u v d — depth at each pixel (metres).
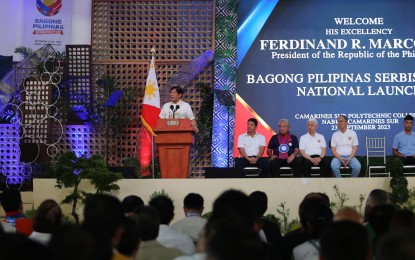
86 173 11.30
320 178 11.91
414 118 16.33
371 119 16.33
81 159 11.41
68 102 16.70
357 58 16.50
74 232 2.94
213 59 16.78
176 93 13.38
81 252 2.88
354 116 16.36
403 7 16.59
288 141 13.60
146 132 16.45
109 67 17.05
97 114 16.61
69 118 16.72
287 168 13.37
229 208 4.61
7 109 16.52
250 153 13.73
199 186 11.95
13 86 16.45
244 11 16.75
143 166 15.75
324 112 16.38
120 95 15.53
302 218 5.69
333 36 16.58
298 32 16.62
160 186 11.96
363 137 16.30
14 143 16.20
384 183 11.86
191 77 16.84
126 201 6.62
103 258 3.30
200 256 3.82
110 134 16.69
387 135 16.30
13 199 7.95
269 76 16.52
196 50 17.02
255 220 4.88
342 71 16.48
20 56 17.06
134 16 17.22
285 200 11.89
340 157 13.25
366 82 16.44
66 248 2.88
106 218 4.05
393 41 16.53
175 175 12.41
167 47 17.08
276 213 11.88
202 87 16.62
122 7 17.22
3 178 15.61
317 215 5.27
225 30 16.75
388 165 11.67
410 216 4.90
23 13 17.11
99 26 17.17
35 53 16.61
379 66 16.48
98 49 17.11
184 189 11.95
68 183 11.32
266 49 16.61
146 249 4.82
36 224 5.88
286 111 16.42
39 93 16.56
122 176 11.82
